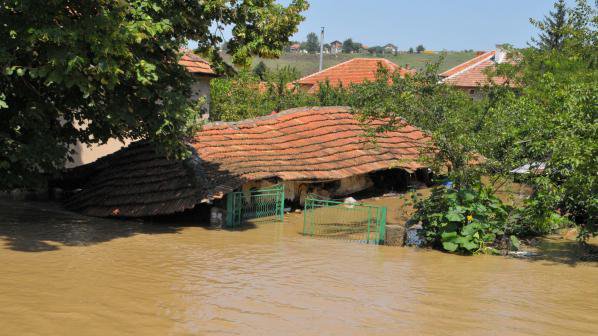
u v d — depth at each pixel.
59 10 9.17
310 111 19.77
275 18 11.82
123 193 13.79
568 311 7.73
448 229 11.23
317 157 16.44
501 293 8.46
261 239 11.72
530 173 11.81
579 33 15.40
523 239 12.46
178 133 11.17
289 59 81.81
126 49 9.30
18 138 11.39
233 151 15.30
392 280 8.89
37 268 8.45
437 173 12.80
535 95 14.62
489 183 12.72
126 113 10.82
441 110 12.62
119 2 9.37
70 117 12.54
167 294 7.57
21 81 10.84
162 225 12.77
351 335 6.45
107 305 6.99
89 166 15.52
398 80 12.97
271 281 8.48
